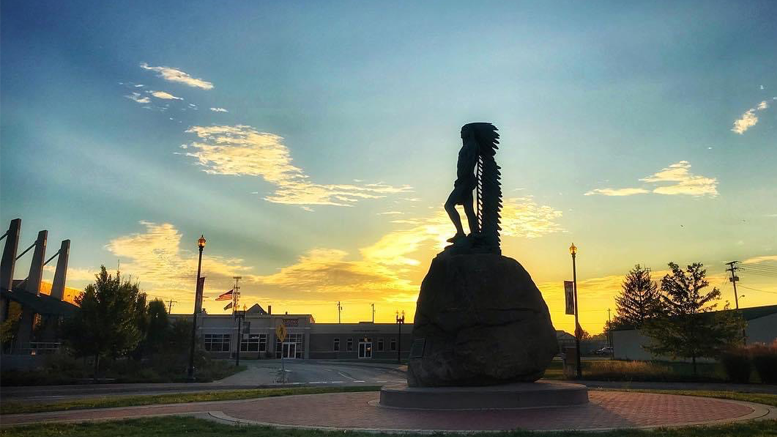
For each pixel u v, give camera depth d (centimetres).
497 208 1947
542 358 1708
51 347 5306
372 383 3522
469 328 1681
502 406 1501
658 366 3722
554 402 1539
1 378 3238
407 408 1545
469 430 1170
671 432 1115
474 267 1731
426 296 1789
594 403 1616
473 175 1944
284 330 3662
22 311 5422
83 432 1236
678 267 3647
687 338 3509
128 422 1399
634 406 1554
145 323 4900
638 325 6550
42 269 6594
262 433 1180
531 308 1731
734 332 3484
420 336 1781
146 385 3266
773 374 3080
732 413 1418
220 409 1692
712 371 3894
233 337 8481
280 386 3256
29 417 1562
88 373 3747
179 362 4466
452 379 1667
